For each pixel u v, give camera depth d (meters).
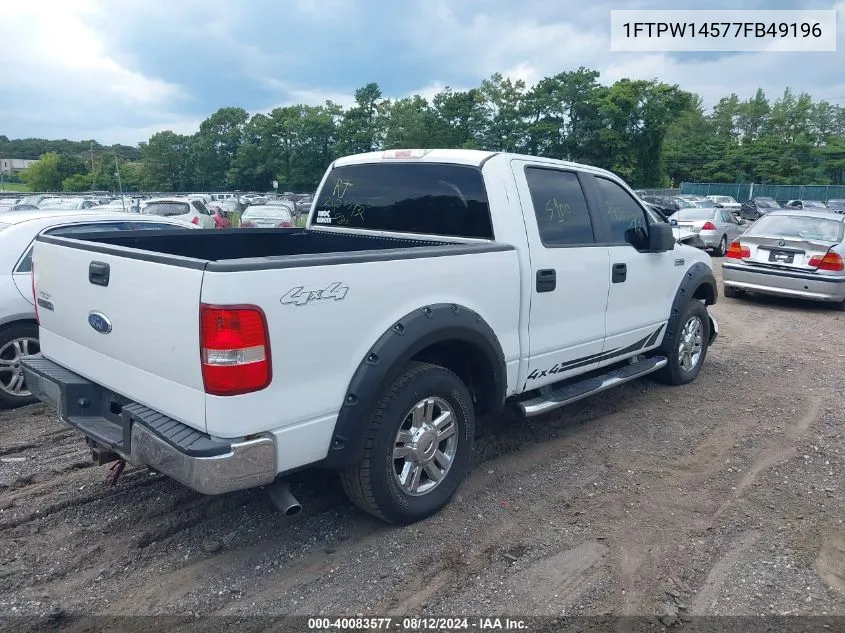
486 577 3.38
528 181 4.49
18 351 5.66
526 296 4.31
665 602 3.21
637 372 5.61
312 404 3.17
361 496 3.57
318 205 5.39
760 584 3.37
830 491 4.39
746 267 11.56
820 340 9.02
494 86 68.00
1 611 3.05
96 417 3.72
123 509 3.96
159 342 3.09
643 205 5.73
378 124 84.81
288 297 3.01
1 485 4.24
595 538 3.76
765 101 104.44
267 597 3.19
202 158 97.00
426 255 3.63
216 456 2.90
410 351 3.47
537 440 5.15
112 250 3.33
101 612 3.07
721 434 5.36
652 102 65.12
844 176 84.38
